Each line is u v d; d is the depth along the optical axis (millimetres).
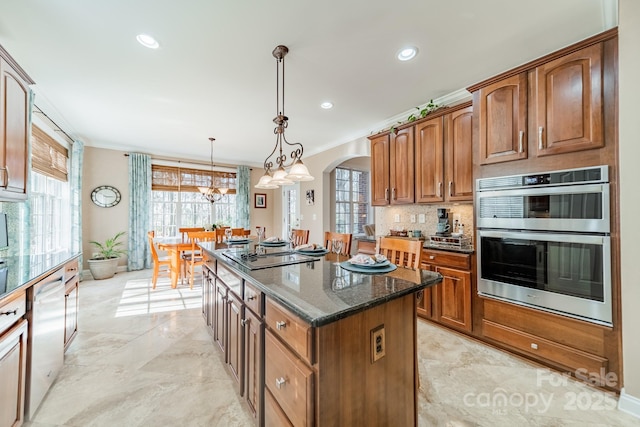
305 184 5902
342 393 1019
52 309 1807
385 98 3082
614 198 1630
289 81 2670
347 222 6422
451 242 2615
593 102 1692
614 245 1630
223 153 5750
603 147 1662
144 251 5312
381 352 1161
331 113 3527
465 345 2324
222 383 1852
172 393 1751
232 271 1793
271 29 1910
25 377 1494
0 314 1251
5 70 1707
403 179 3246
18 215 2715
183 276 4516
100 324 2807
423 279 1341
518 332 2051
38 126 3303
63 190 4234
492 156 2191
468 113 2586
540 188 1918
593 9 1729
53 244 3934
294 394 1041
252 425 1479
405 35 1987
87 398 1701
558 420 1499
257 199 6988
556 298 1860
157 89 2812
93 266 4500
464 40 2049
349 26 1887
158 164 5578
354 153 4520
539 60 1911
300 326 1003
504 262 2133
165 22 1831
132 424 1496
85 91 2840
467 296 2400
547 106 1888
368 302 1005
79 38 1989
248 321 1505
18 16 1757
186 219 5961
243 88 2801
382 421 1169
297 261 1796
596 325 1696
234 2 1660
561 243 1833
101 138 4598
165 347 2342
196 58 2262
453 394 1720
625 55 1531
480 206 2285
